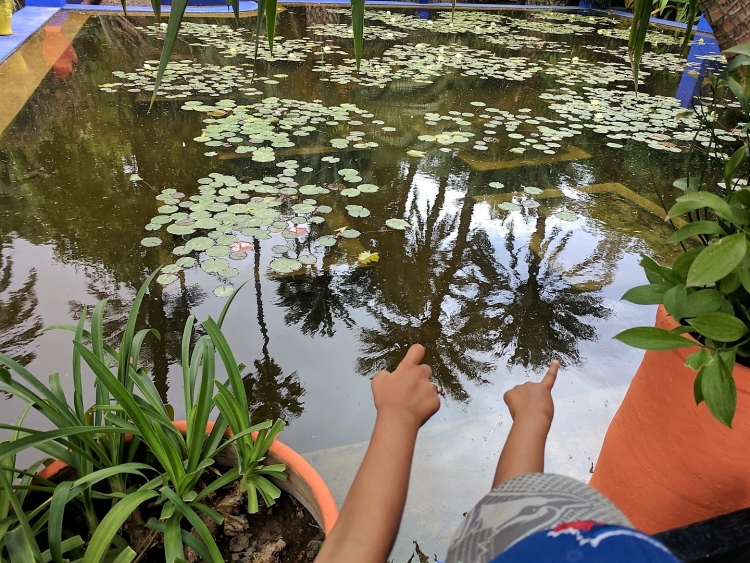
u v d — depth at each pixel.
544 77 5.78
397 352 1.97
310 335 2.02
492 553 0.48
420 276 2.39
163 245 2.44
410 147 3.73
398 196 3.04
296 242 2.54
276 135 3.72
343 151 3.56
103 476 1.00
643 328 0.84
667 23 9.45
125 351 1.18
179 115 4.00
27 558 0.86
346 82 5.11
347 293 2.25
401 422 0.81
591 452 1.58
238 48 6.05
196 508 1.09
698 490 1.04
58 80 4.59
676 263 0.93
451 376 1.88
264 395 1.76
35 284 2.16
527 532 0.47
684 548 0.70
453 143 3.85
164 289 2.18
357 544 0.65
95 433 1.15
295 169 3.25
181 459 1.11
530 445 0.86
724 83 1.00
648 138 4.12
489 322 2.15
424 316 2.16
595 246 2.72
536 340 2.08
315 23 7.69
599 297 2.35
